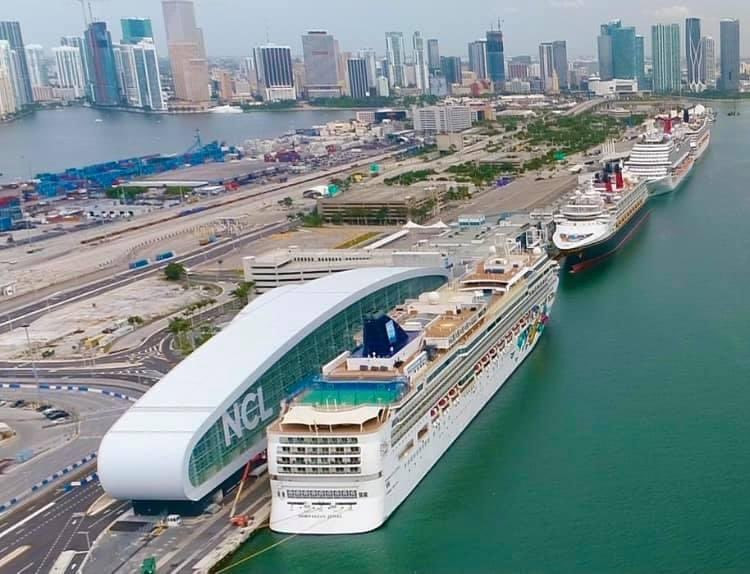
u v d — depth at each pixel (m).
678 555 174.75
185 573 173.88
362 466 185.25
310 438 185.12
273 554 182.50
